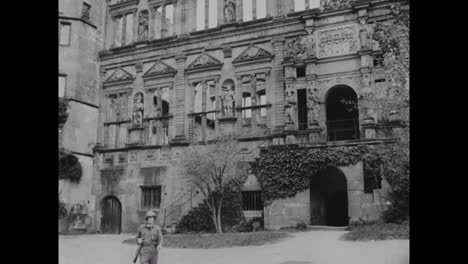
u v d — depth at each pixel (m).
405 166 23.84
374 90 27.72
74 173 34.00
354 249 18.20
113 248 23.98
